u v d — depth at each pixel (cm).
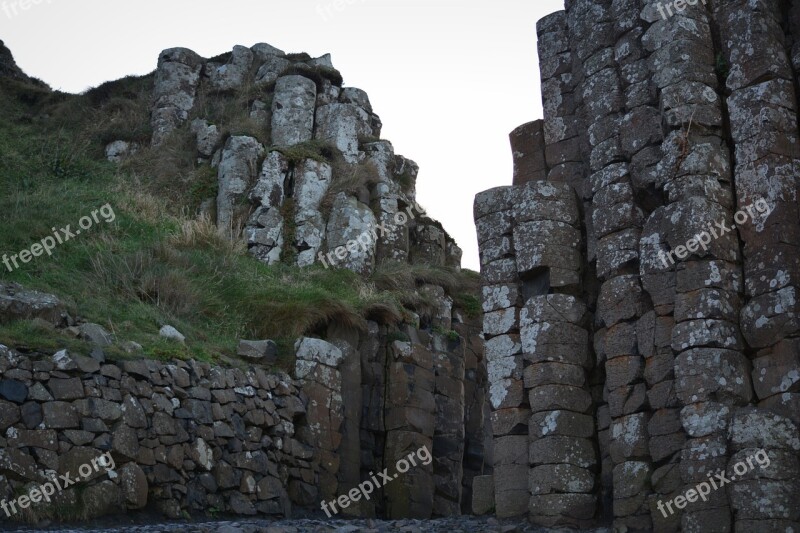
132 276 1714
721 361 1013
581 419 1191
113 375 1316
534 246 1260
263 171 2303
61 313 1398
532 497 1170
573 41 1338
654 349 1094
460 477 1944
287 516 1541
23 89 2973
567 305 1231
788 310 1008
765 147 1071
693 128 1112
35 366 1231
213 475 1434
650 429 1074
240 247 2089
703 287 1046
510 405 1239
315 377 1714
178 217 2256
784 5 1161
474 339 2255
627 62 1229
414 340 1952
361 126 2783
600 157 1226
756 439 965
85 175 2388
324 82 2731
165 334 1542
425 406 1877
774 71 1100
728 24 1150
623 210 1179
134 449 1297
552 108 1369
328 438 1694
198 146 2548
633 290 1143
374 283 2162
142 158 2572
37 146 2478
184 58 2838
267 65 2839
